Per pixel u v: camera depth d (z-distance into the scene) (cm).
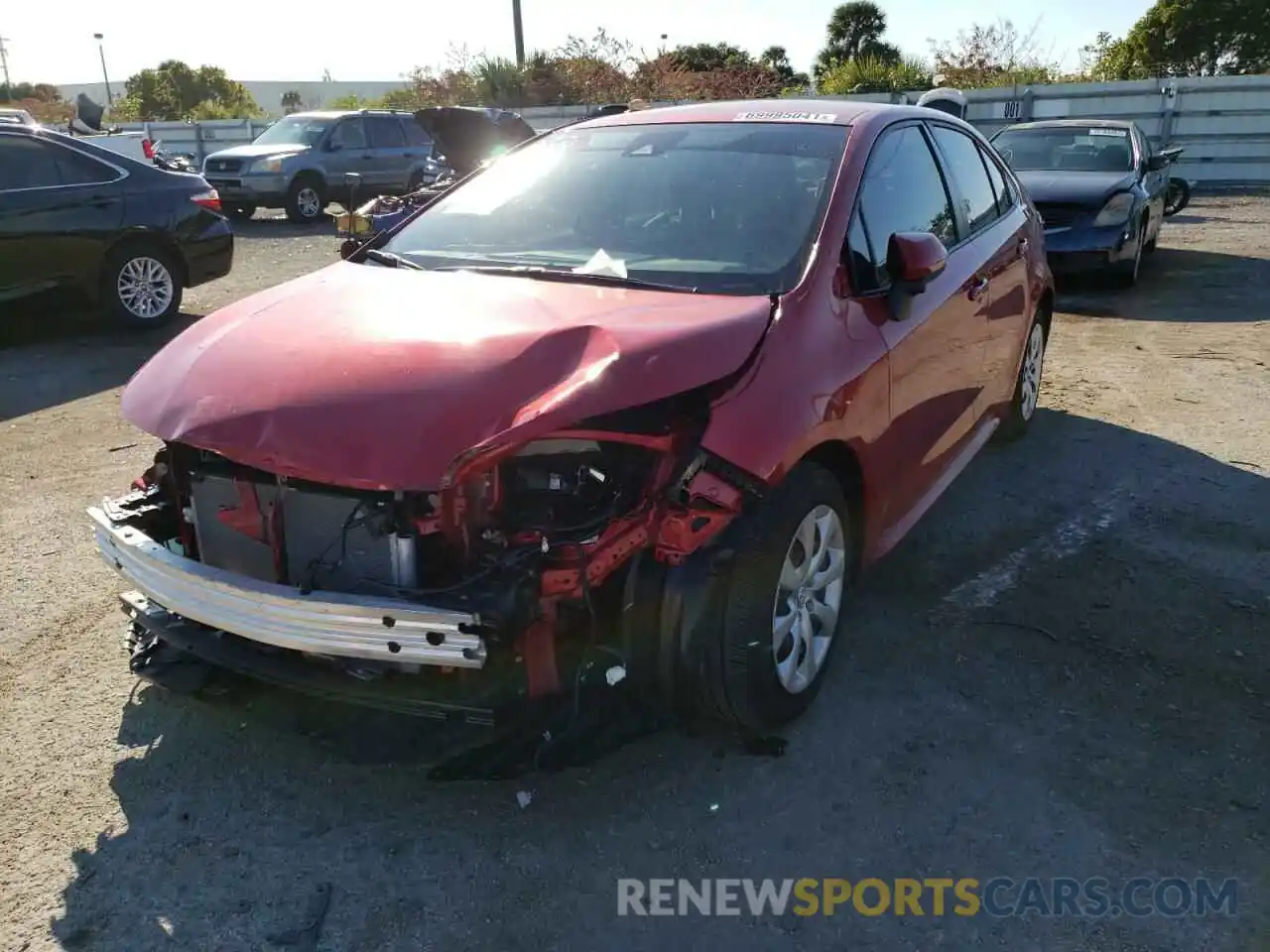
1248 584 407
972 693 337
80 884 260
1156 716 325
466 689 253
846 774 299
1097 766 302
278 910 252
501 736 255
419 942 243
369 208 791
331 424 246
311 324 292
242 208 1811
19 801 289
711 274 326
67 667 356
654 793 293
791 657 307
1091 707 329
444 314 293
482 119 1009
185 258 902
